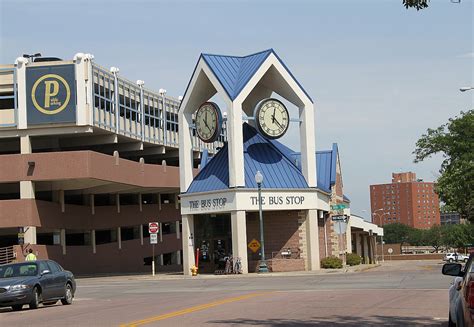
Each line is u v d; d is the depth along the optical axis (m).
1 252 53.72
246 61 46.41
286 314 17.34
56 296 23.66
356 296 22.33
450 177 58.91
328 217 51.03
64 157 54.88
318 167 53.62
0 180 54.88
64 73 57.44
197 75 46.06
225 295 24.98
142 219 72.88
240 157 43.44
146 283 37.50
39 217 55.78
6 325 17.23
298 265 44.84
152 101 72.25
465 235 110.38
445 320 15.50
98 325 16.27
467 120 60.22
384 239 166.75
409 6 11.59
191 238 46.66
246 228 46.25
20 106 57.16
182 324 15.70
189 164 47.19
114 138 63.06
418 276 33.44
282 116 44.97
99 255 66.69
